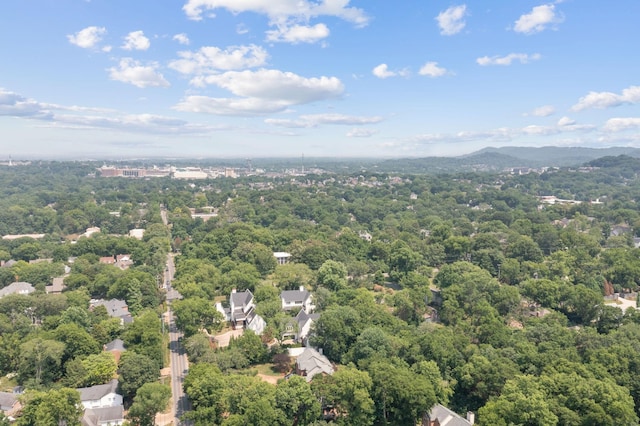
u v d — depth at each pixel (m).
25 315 153.25
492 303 163.38
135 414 98.88
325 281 188.50
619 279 199.38
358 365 119.50
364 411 98.62
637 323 145.00
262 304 156.12
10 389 118.94
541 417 89.19
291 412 97.06
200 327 151.38
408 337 130.00
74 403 95.06
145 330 135.50
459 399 114.75
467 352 121.56
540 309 172.75
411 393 98.81
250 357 132.38
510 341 129.88
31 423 93.25
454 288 166.25
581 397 93.88
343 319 136.62
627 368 108.50
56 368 121.50
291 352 140.38
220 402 99.56
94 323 148.25
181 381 126.38
